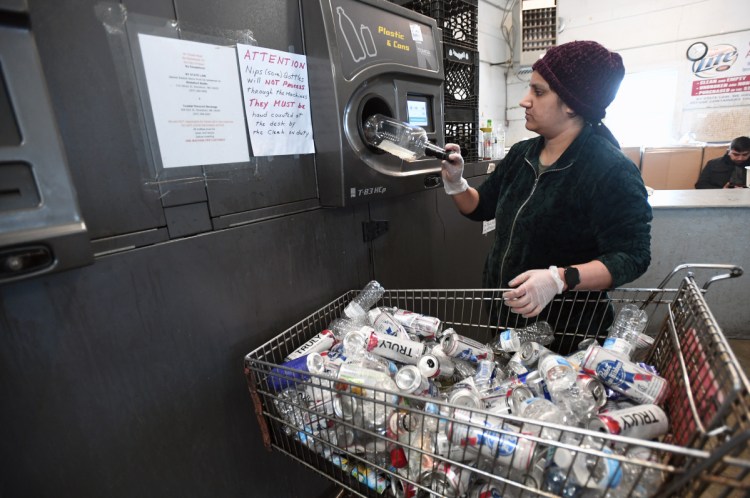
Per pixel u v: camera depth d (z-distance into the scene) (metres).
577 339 1.06
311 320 1.01
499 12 4.04
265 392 0.73
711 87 3.82
